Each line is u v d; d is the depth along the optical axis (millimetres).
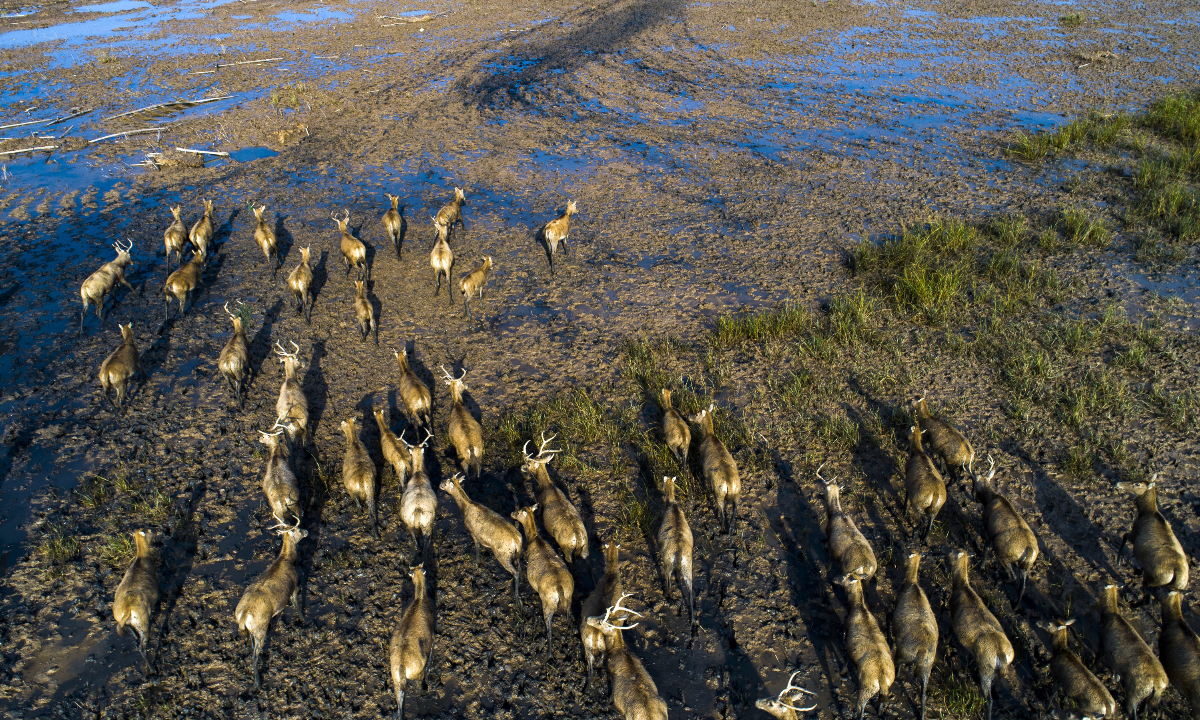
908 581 7992
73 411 11898
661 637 8383
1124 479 10125
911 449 9984
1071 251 16391
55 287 15469
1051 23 37875
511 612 8680
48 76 30828
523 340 13930
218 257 16922
